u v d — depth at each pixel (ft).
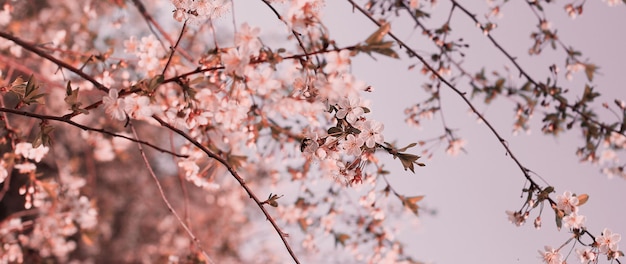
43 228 12.80
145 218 27.07
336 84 6.29
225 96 7.27
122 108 6.47
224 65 6.88
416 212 9.63
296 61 8.10
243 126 9.43
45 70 12.89
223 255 24.23
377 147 6.63
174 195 26.58
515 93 10.77
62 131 18.85
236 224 24.80
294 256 6.75
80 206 12.89
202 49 12.21
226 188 23.12
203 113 7.22
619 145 10.30
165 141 24.91
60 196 12.30
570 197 7.67
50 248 14.05
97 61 8.61
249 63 6.52
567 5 10.09
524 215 7.94
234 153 10.57
